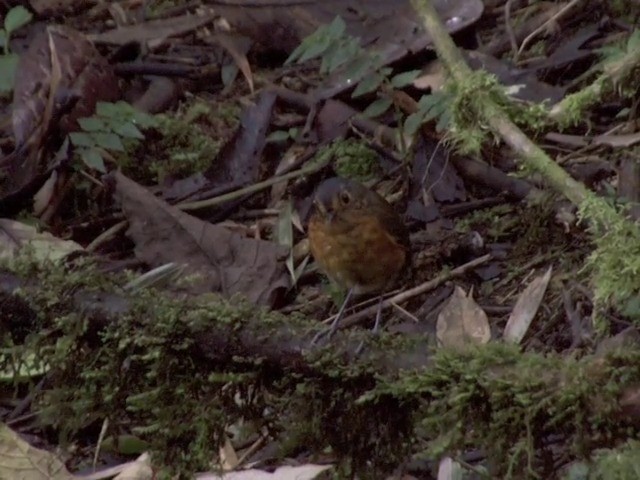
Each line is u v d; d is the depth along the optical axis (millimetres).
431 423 5402
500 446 5309
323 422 5957
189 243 8625
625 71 7234
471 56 10070
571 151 9430
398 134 9609
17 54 10719
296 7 10562
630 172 8812
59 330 6191
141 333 5996
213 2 10719
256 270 8508
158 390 5984
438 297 8477
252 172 9656
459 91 7504
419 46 9859
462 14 10297
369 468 5980
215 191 9508
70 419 6285
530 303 7984
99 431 7512
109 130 9359
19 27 11109
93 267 6375
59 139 9625
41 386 7535
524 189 9023
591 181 9008
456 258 8789
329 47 9266
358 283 7977
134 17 11695
